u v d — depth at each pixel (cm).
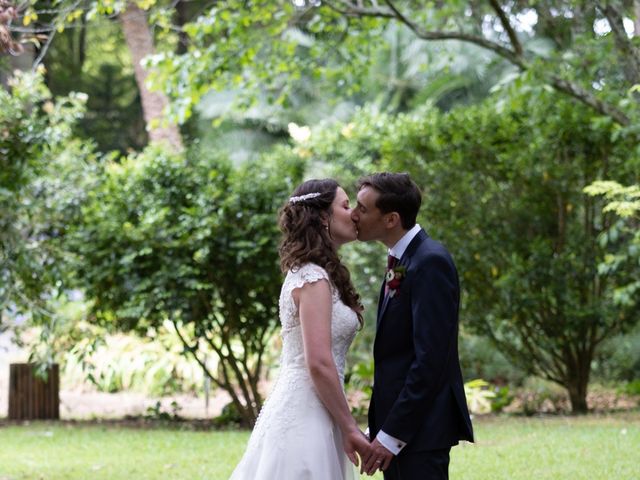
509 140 1070
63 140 1009
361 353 1256
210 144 2503
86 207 1014
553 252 1073
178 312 1004
